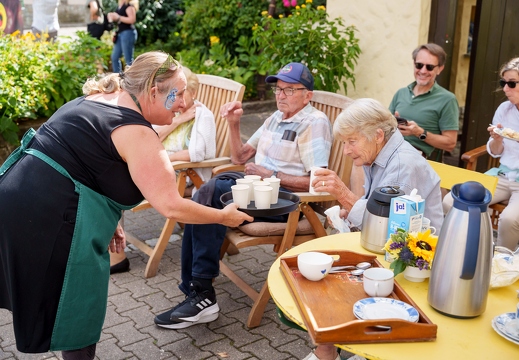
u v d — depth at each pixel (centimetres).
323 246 238
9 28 828
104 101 227
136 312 349
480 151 402
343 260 220
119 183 224
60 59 651
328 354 230
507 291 203
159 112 235
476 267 177
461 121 734
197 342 317
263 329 331
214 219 243
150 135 222
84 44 695
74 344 228
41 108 632
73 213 217
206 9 970
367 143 260
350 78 577
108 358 302
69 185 217
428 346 167
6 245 217
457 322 180
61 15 1588
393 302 185
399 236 204
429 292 188
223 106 388
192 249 340
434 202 266
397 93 448
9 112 593
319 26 564
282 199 326
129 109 224
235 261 423
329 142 356
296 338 322
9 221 215
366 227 231
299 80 352
